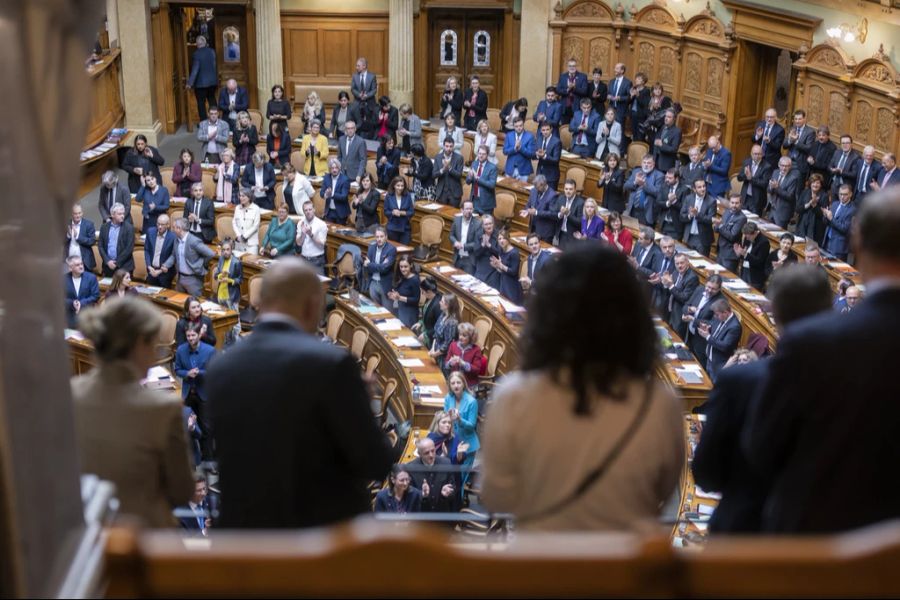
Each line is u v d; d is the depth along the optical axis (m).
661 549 1.59
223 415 2.80
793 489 2.33
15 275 1.55
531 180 18.34
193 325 13.20
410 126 20.97
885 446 2.25
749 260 15.74
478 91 21.98
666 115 19.83
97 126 21.20
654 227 18.03
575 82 22.09
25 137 1.61
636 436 2.26
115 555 1.63
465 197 19.05
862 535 1.58
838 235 16.34
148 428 3.06
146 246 16.19
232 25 24.25
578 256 2.29
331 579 1.59
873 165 16.77
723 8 20.77
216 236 17.91
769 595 1.58
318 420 2.79
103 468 3.04
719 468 3.17
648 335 2.30
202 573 1.61
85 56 1.77
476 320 15.54
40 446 1.60
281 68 24.00
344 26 24.02
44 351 1.63
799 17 18.97
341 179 18.41
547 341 2.27
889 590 1.56
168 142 23.72
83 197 20.89
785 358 2.32
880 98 17.72
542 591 1.60
